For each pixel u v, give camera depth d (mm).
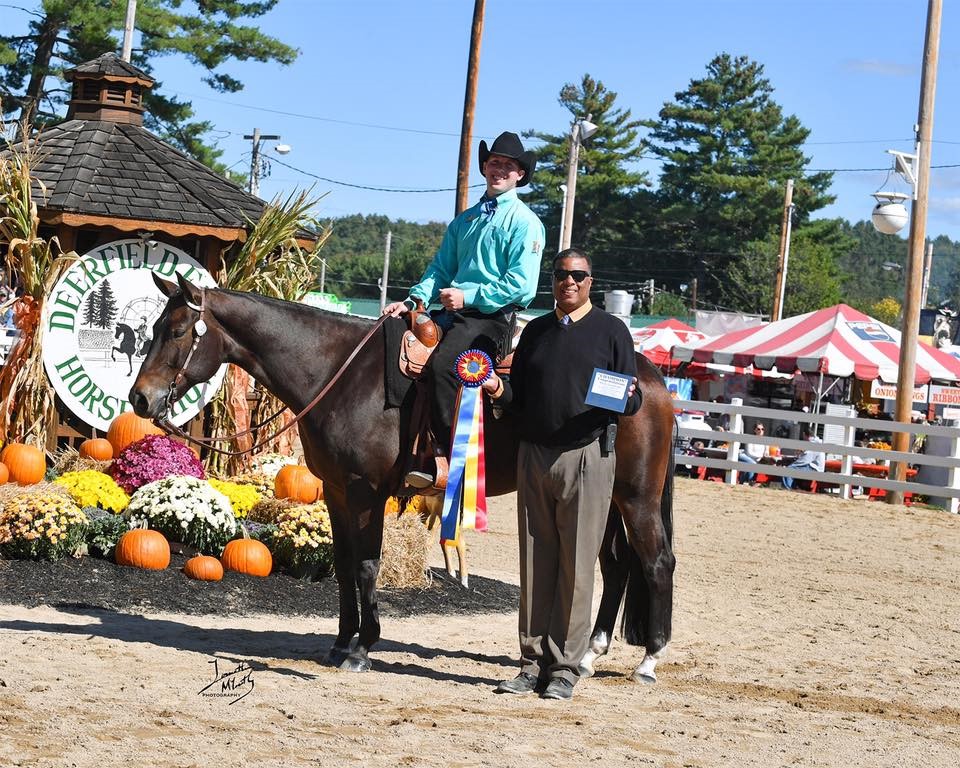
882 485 19766
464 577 9797
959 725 6656
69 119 12867
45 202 11141
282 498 10516
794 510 17953
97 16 32844
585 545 6676
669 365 28391
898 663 8375
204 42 34875
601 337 6688
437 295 7395
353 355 6938
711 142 69062
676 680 7434
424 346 6973
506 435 7164
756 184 67375
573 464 6645
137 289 11398
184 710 5762
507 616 9414
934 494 19453
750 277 65500
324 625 8430
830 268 68375
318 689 6438
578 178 69625
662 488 7285
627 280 71062
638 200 70125
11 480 9852
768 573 12523
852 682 7652
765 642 8906
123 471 10031
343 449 6875
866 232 149250
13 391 10914
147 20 34062
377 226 143125
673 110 70438
